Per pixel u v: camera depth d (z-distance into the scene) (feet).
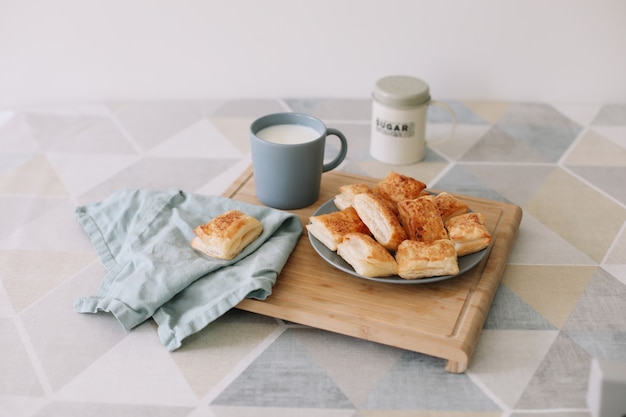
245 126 3.61
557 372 2.11
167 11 3.72
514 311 2.35
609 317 2.33
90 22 3.76
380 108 3.14
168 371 2.12
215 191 3.04
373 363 2.16
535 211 2.91
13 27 3.77
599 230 2.79
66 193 3.03
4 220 2.83
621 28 3.62
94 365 2.14
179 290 2.31
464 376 2.11
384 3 3.64
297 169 2.69
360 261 2.29
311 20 3.71
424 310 2.24
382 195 2.66
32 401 2.01
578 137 3.50
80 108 3.82
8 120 3.68
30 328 2.27
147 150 3.39
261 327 2.30
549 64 3.76
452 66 3.80
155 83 3.94
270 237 2.57
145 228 2.61
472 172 3.19
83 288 2.45
